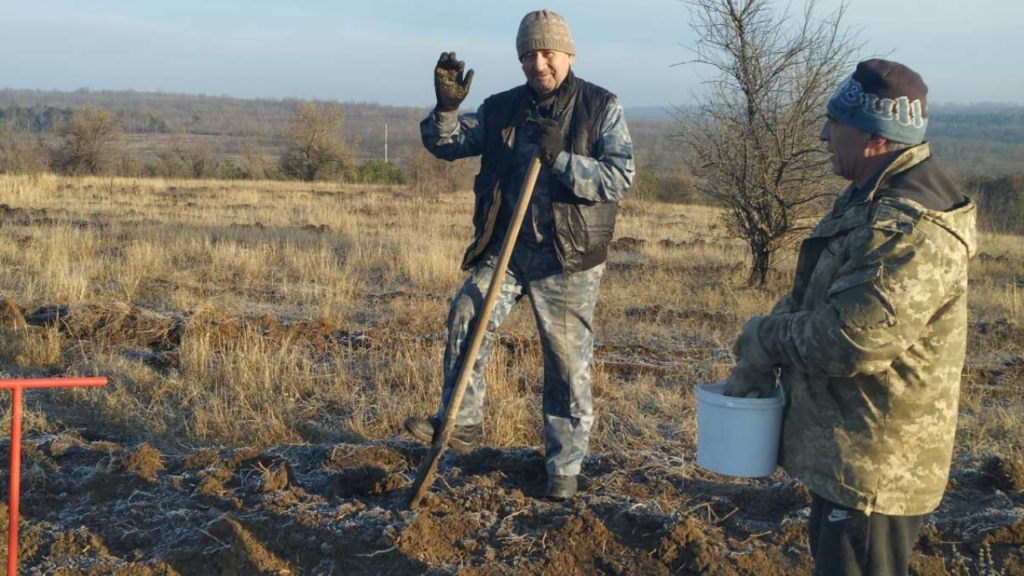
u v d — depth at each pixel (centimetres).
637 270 1142
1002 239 1941
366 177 3781
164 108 18150
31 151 3662
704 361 701
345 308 853
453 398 366
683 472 443
